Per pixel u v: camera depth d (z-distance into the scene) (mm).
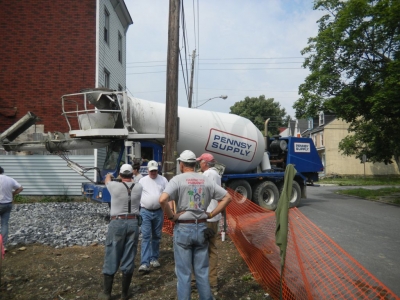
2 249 4637
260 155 13211
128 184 5035
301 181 14711
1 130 15227
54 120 15336
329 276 5352
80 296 4891
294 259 5559
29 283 5324
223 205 4320
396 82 14672
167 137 7852
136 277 5633
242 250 6535
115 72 18844
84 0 15719
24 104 15336
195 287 5074
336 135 42188
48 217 10492
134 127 10188
